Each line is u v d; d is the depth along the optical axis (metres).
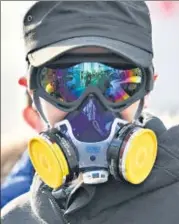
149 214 1.84
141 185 1.87
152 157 1.87
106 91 1.89
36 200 1.99
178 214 1.82
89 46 1.82
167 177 1.87
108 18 1.85
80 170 1.87
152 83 1.94
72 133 1.86
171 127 1.99
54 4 1.87
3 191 2.84
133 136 1.82
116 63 1.88
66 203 1.94
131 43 1.86
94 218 1.88
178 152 1.91
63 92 1.89
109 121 1.87
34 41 1.89
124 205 1.88
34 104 1.97
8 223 2.01
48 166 1.88
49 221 1.94
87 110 1.86
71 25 1.84
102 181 1.85
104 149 1.85
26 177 2.87
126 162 1.81
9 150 3.29
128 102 1.89
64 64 1.88
